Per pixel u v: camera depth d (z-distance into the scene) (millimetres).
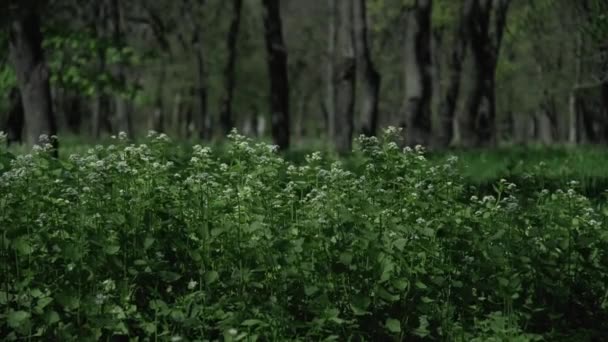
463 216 8219
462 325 7379
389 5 43469
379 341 7164
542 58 40844
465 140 30109
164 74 65188
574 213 8430
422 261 7707
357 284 7336
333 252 7344
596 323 7645
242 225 7828
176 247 7734
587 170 15297
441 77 46312
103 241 7172
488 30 30312
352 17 26922
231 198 8359
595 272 7730
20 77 18453
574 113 55969
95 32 24000
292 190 8562
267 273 7488
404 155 9312
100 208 7801
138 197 8156
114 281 7305
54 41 23234
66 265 7445
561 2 24344
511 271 7492
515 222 8086
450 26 41188
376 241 7219
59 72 24031
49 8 22891
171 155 9453
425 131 25469
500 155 19688
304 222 7793
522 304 7539
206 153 9094
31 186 8016
